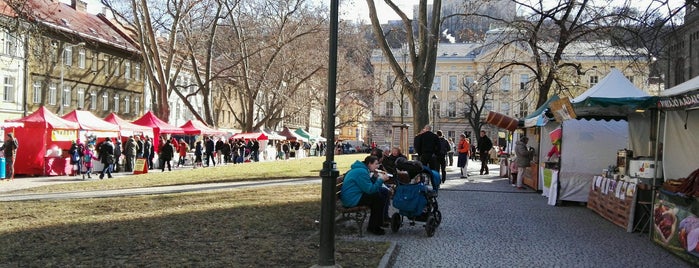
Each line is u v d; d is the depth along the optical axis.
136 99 59.47
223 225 10.00
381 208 9.69
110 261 7.03
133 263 6.93
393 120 83.56
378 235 9.68
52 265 6.80
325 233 6.68
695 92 8.00
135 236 8.84
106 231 9.34
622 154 11.98
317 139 72.69
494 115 22.41
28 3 19.58
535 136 19.44
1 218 11.06
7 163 24.88
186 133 38.50
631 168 11.03
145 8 36.66
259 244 8.25
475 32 28.52
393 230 9.95
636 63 21.84
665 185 9.02
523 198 15.94
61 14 50.47
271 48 46.69
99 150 25.14
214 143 38.00
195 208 12.47
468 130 81.12
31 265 6.80
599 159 14.09
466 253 8.32
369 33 52.25
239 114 83.81
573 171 14.20
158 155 35.03
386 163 14.41
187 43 42.09
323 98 60.12
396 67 21.62
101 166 28.98
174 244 8.20
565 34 24.06
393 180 11.62
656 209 9.23
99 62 53.03
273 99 51.50
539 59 25.73
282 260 7.20
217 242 8.38
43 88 45.91
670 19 16.72
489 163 39.50
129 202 13.89
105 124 30.75
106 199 14.79
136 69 59.25
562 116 13.42
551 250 8.61
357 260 7.39
